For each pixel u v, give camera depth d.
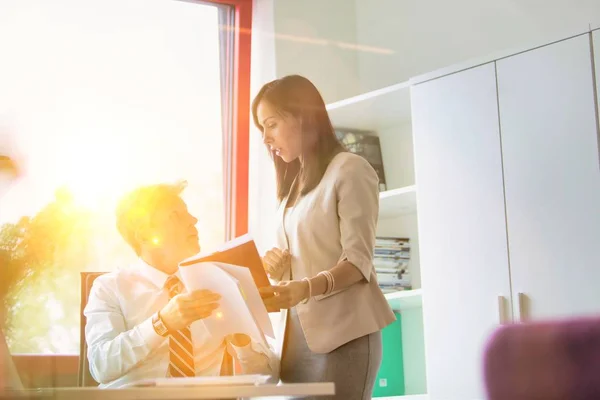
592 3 3.37
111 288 2.38
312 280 2.09
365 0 4.50
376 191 2.27
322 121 2.31
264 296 1.99
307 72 4.23
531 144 3.17
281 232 2.35
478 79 3.38
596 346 1.29
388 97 3.74
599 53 3.00
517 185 3.20
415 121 3.60
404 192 3.65
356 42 4.52
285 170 2.39
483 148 3.33
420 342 3.92
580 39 3.06
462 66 3.44
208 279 1.83
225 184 4.02
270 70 4.10
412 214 4.02
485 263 3.28
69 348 3.41
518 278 3.16
